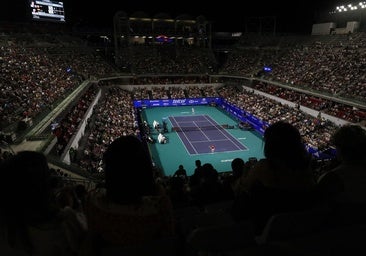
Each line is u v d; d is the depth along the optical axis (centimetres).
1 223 290
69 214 302
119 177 266
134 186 270
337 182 337
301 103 4809
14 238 288
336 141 362
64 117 3186
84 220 350
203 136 4612
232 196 755
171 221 287
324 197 329
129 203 268
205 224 383
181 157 3850
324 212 307
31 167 288
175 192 825
